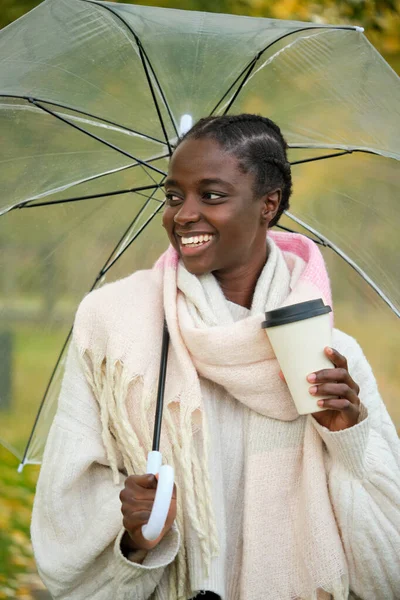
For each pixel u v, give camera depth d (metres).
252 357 3.55
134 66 4.23
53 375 4.56
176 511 3.46
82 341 3.79
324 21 9.70
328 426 3.57
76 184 4.33
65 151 4.32
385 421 3.91
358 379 3.91
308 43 4.13
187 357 3.60
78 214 4.50
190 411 3.52
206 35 4.17
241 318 3.77
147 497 3.29
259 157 3.65
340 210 4.39
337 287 4.91
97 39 4.15
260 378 3.56
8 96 4.12
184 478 3.50
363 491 3.57
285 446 3.64
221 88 4.27
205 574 3.47
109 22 4.12
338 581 3.51
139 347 3.68
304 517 3.58
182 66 4.23
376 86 4.07
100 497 3.67
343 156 4.32
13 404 4.57
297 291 3.71
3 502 9.03
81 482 3.71
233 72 4.23
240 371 3.56
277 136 3.81
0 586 7.98
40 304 4.54
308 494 3.57
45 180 4.30
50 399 4.59
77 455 3.66
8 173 4.26
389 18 9.80
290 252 4.02
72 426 3.73
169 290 3.71
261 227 3.78
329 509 3.58
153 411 3.64
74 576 3.56
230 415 3.70
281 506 3.62
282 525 3.61
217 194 3.57
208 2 9.55
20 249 4.48
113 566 3.51
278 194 3.78
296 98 4.25
